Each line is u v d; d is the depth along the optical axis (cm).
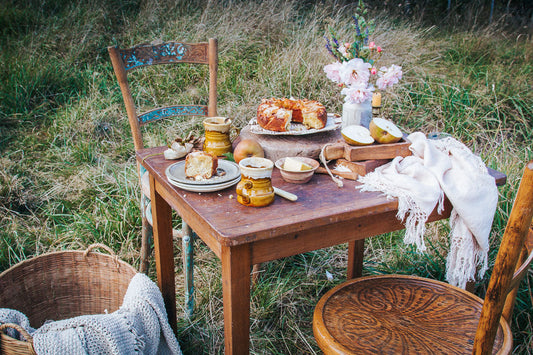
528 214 96
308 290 249
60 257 200
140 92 443
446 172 153
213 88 240
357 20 179
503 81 426
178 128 392
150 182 183
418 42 487
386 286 162
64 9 569
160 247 192
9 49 495
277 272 257
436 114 386
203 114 244
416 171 151
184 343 211
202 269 262
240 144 166
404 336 137
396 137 165
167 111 234
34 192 333
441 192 148
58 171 358
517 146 351
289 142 177
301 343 216
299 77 421
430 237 276
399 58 440
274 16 507
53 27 527
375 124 166
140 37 508
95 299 208
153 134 389
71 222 304
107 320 149
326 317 146
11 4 578
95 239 280
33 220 305
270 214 133
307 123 185
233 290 130
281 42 482
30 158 370
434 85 417
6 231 286
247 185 136
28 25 540
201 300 237
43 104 440
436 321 144
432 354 130
